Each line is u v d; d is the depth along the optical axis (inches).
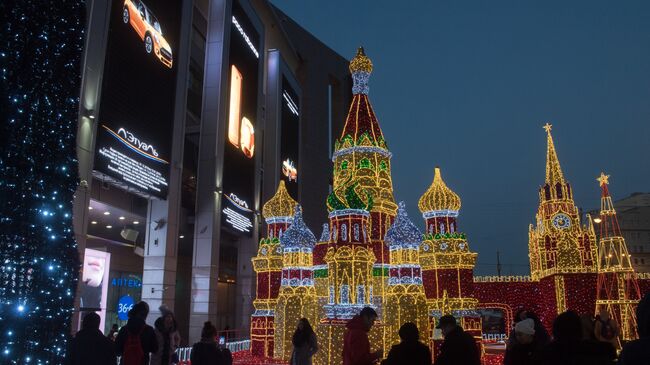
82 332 309.4
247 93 1702.8
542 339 352.8
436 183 956.0
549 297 1151.6
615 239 1081.4
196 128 1544.0
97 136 920.3
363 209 800.9
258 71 1854.1
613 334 430.3
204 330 350.9
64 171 270.4
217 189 1407.5
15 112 243.0
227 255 1882.4
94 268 1063.0
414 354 250.7
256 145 1774.1
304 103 2635.3
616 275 1056.2
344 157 965.8
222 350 356.2
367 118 979.9
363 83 1011.9
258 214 1744.6
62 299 259.1
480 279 1306.6
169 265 1163.3
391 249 817.5
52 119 265.3
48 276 250.2
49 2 271.3
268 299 996.6
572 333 223.3
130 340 384.5
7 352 226.7
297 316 869.8
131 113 1042.1
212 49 1514.5
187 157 1534.2
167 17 1235.9
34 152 251.3
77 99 291.0
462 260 889.5
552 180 1195.9
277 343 877.2
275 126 2055.9
